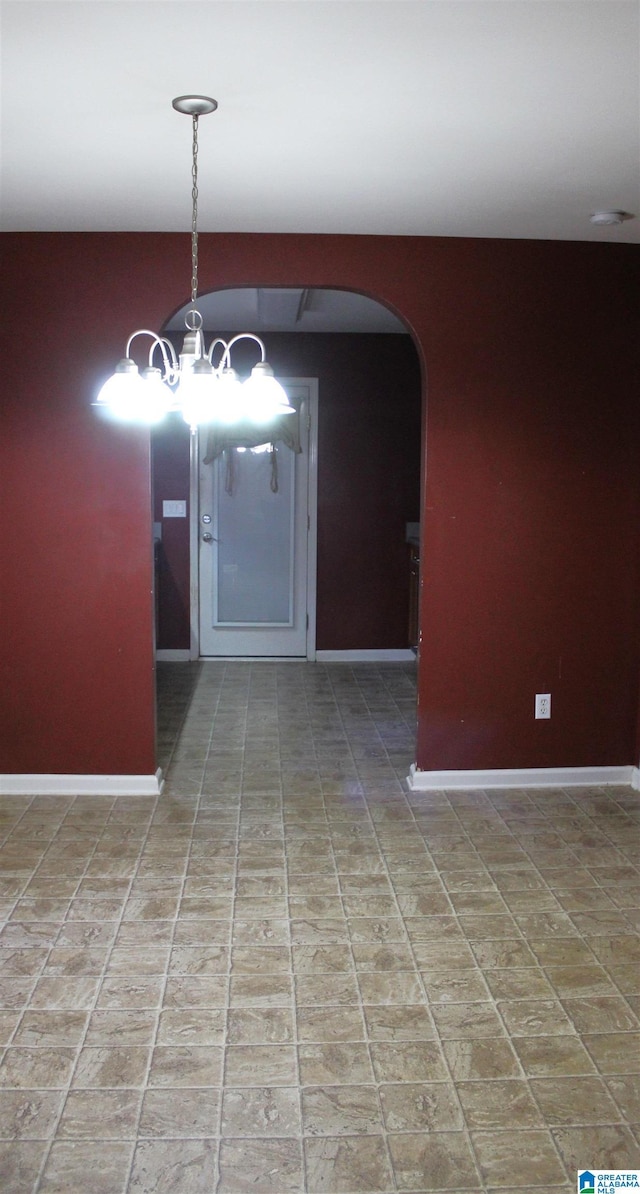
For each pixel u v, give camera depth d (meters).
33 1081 2.21
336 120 2.46
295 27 1.93
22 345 3.77
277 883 3.21
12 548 3.87
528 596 4.04
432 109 2.38
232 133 2.57
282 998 2.55
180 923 2.93
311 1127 2.07
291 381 6.43
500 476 3.96
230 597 6.63
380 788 4.14
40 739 3.99
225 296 5.16
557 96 2.29
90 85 2.25
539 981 2.64
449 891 3.17
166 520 6.51
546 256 3.85
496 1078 2.24
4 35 1.98
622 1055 2.33
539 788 4.15
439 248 3.81
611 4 1.82
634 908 3.06
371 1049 2.34
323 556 6.60
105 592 3.91
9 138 2.62
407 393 6.50
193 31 1.96
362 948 2.80
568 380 3.93
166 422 6.41
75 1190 1.89
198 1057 2.30
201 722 5.16
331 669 6.46
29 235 3.72
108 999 2.53
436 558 3.99
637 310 3.93
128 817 3.78
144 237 3.73
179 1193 1.88
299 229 3.68
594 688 4.12
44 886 3.17
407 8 1.84
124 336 3.77
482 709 4.10
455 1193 1.90
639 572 4.07
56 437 3.82
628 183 2.99
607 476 4.00
